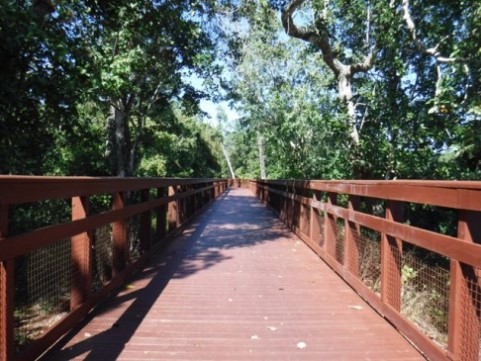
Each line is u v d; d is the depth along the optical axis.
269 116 20.66
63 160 12.17
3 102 5.29
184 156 23.33
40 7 5.65
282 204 11.29
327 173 12.15
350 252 4.91
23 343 3.21
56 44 5.55
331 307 4.16
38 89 5.66
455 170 8.52
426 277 4.28
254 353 3.07
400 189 3.34
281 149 16.33
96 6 6.96
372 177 9.78
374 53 9.78
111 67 8.60
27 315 3.68
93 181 3.62
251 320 3.77
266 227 10.17
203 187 14.38
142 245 6.11
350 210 4.74
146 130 17.89
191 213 11.23
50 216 6.70
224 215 13.00
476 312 2.46
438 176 8.72
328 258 5.94
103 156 13.45
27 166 6.43
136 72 11.08
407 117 9.14
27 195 2.48
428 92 9.18
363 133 10.21
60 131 7.87
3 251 2.23
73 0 6.62
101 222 3.86
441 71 7.96
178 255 6.66
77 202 3.45
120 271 4.78
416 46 8.16
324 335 3.43
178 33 10.12
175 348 3.13
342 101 10.48
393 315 3.53
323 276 5.41
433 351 2.81
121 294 4.46
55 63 5.73
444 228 7.44
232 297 4.46
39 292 3.54
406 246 4.33
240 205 17.25
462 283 2.50
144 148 18.14
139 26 9.21
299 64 16.84
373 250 4.74
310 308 4.12
